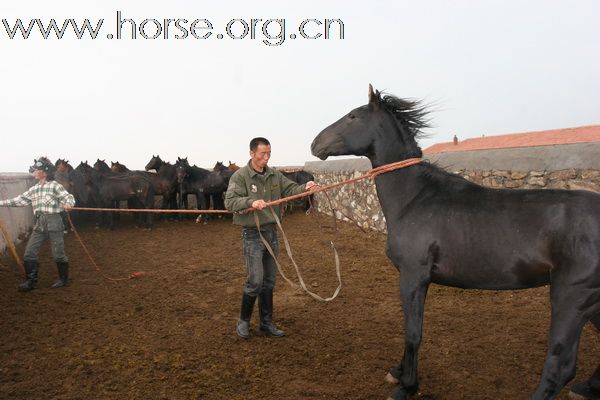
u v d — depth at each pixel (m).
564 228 2.32
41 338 4.02
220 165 14.72
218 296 5.34
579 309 2.29
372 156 3.10
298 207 14.93
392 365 3.39
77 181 11.97
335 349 3.71
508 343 3.72
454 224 2.66
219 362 3.49
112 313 4.74
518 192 2.63
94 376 3.26
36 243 5.66
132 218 13.82
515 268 2.47
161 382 3.16
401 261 2.84
